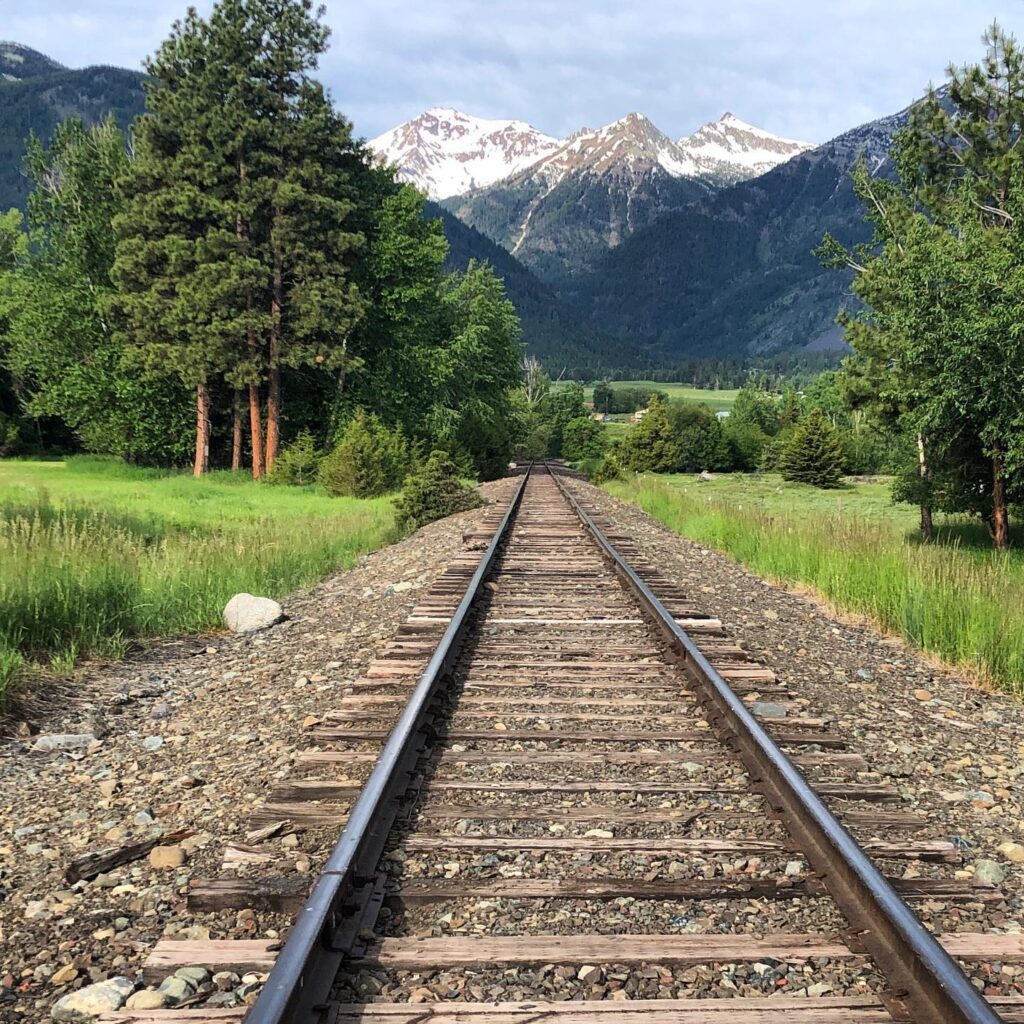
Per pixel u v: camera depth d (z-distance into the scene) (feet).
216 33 125.39
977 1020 7.80
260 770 16.46
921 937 9.18
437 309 155.02
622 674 22.12
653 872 11.87
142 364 129.39
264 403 144.05
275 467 125.29
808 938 10.13
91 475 135.54
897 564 36.32
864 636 31.14
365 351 144.25
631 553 46.16
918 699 22.72
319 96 129.90
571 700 19.86
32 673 24.11
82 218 147.13
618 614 29.81
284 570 44.09
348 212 129.80
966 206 54.49
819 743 17.71
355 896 10.91
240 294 124.77
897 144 72.43
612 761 16.14
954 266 49.44
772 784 14.57
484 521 62.13
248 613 33.17
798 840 12.53
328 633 30.12
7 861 13.24
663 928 10.55
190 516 72.79
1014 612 28.14
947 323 49.21
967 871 12.36
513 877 11.79
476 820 13.66
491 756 16.33
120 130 151.74
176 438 146.82
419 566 44.47
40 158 152.05
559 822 13.64
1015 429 50.01
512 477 172.14
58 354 148.36
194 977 9.62
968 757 17.74
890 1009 8.78
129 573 35.09
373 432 118.62
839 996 9.02
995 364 48.29
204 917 11.09
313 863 12.28
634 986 9.37
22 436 206.80
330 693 21.74
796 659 25.95
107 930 10.96
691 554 52.29
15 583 29.55
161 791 15.97
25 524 38.09
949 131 69.05
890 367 65.87
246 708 21.40
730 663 23.63
